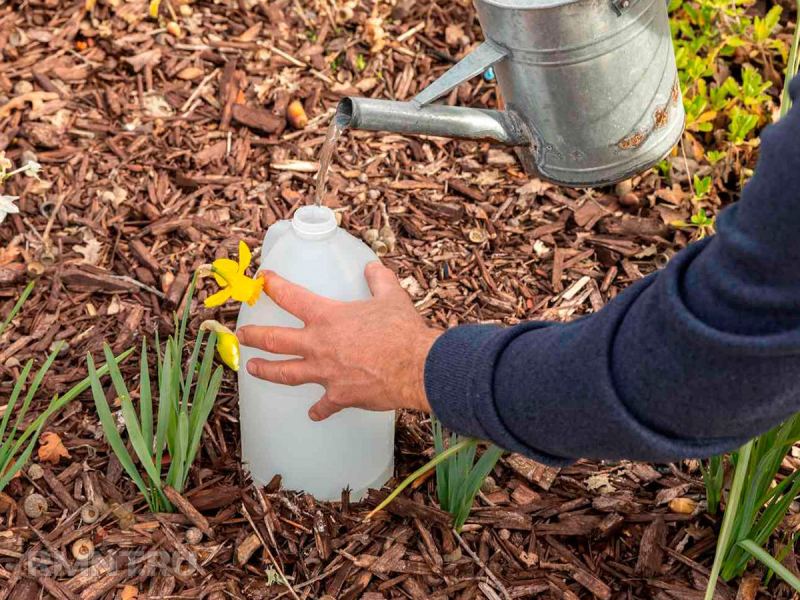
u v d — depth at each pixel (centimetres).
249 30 313
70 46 302
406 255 248
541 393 106
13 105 278
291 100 293
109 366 164
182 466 172
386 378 132
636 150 178
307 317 143
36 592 161
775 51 293
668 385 95
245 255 154
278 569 166
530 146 181
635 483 190
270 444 172
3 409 197
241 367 169
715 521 180
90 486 180
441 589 168
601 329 101
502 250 251
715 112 267
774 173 82
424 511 175
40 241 243
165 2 312
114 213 255
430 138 283
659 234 254
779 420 101
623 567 174
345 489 177
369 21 305
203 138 280
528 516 182
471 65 166
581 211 261
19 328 220
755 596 168
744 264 87
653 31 168
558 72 166
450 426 121
